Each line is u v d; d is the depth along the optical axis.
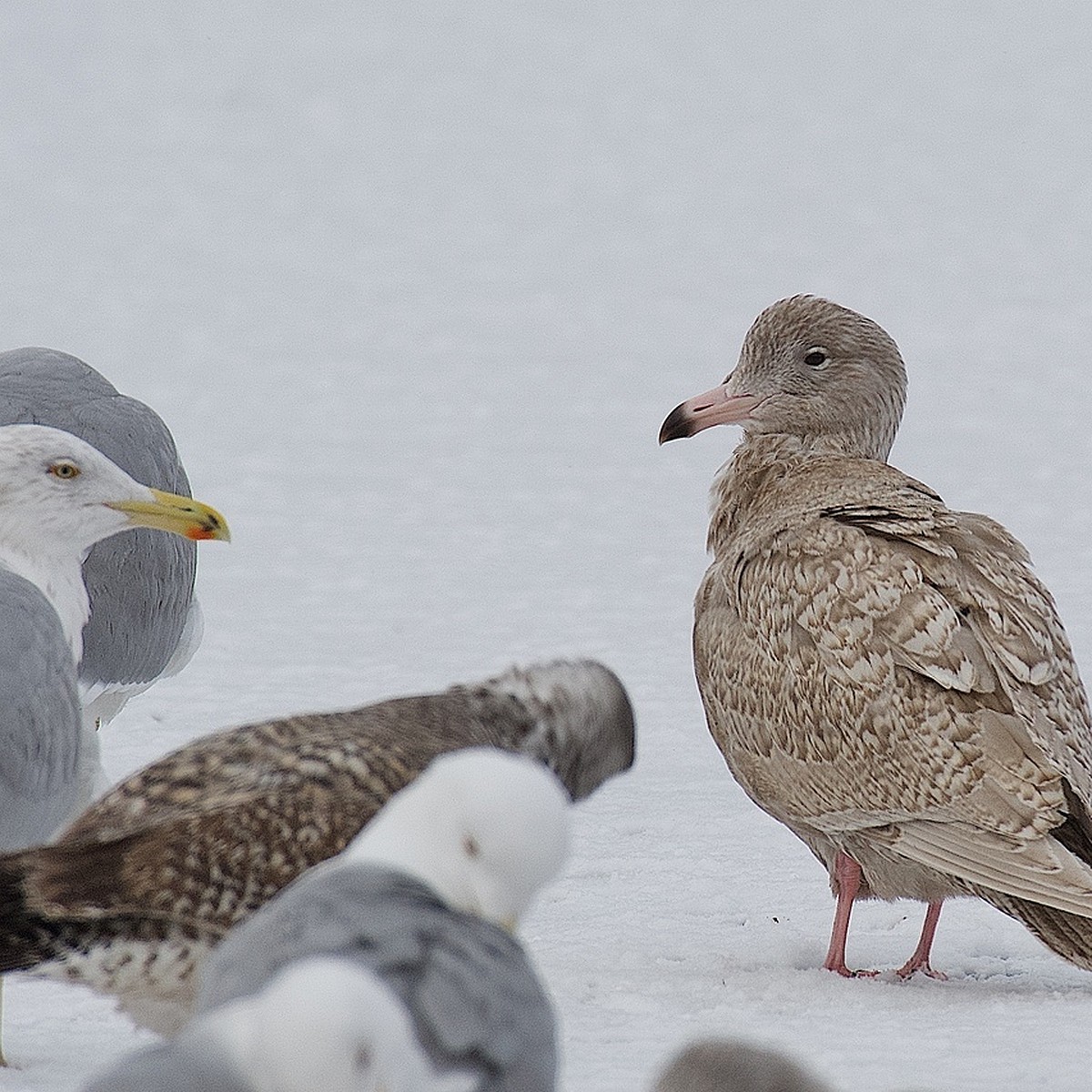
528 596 20.08
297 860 7.45
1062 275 50.44
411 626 18.83
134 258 56.34
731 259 55.28
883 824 10.00
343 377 37.00
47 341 41.81
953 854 9.76
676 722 15.43
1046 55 97.88
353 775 7.58
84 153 80.12
